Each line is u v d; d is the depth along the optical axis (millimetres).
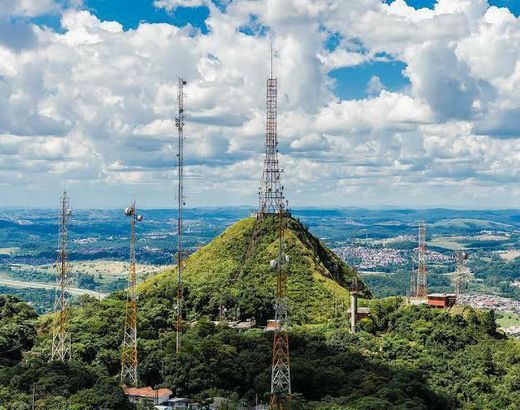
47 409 159875
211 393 188000
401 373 197875
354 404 168250
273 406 170000
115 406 165250
